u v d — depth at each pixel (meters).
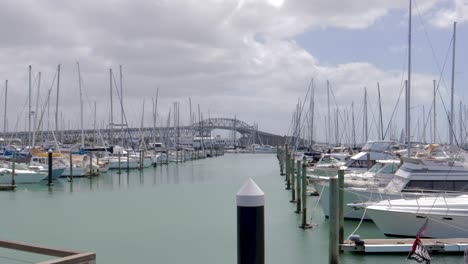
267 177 61.59
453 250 18.61
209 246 22.14
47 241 23.53
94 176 59.41
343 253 19.00
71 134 93.50
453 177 25.48
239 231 6.69
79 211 33.00
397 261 18.05
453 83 38.41
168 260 19.77
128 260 19.80
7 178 47.91
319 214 30.33
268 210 32.44
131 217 30.22
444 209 20.88
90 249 21.72
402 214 20.97
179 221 28.53
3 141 79.50
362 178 30.66
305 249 21.31
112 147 76.12
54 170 52.81
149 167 79.62
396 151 42.81
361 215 26.08
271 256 20.20
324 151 79.56
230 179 58.47
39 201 38.28
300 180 32.66
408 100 33.59
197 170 75.00
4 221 29.14
